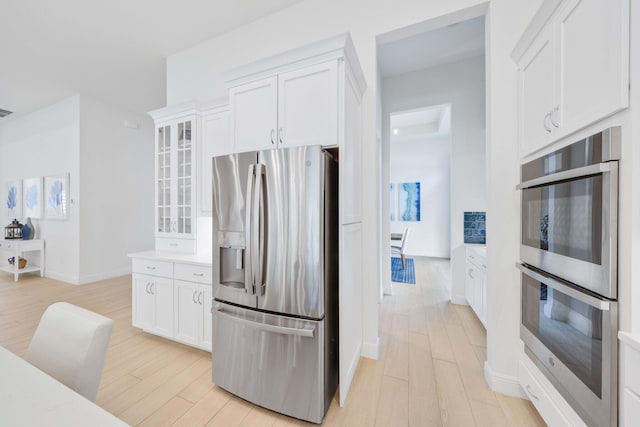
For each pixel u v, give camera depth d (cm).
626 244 88
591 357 99
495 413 152
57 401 66
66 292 368
